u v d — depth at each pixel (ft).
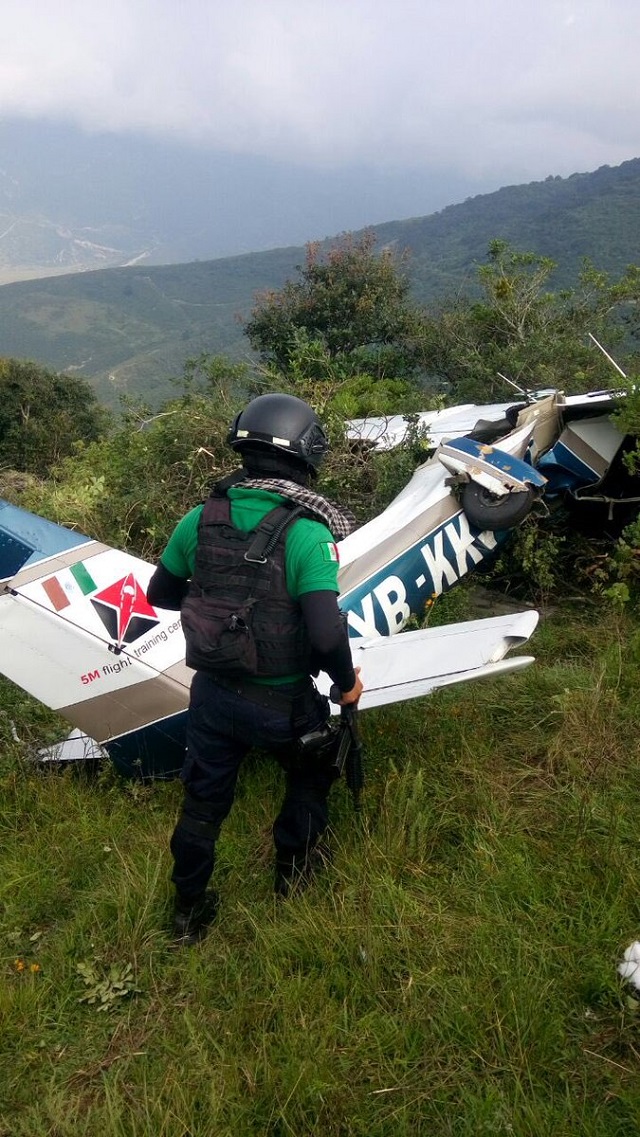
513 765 11.21
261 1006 7.61
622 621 15.26
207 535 8.02
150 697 10.15
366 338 43.39
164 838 10.02
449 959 7.96
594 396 18.98
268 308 45.55
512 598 18.10
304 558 7.65
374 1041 7.14
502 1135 6.23
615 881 8.71
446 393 35.14
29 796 11.37
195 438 20.59
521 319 36.27
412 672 9.88
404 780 10.29
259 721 7.95
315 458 8.41
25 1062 7.36
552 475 18.86
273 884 9.42
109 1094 6.85
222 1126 6.53
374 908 8.53
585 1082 6.75
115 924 8.82
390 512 14.90
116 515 20.01
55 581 9.95
